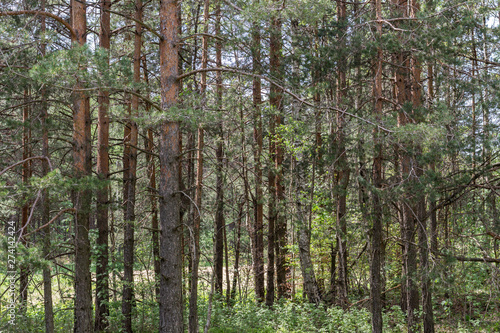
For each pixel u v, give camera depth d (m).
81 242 8.91
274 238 16.59
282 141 15.55
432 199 9.56
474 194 11.14
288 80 11.14
